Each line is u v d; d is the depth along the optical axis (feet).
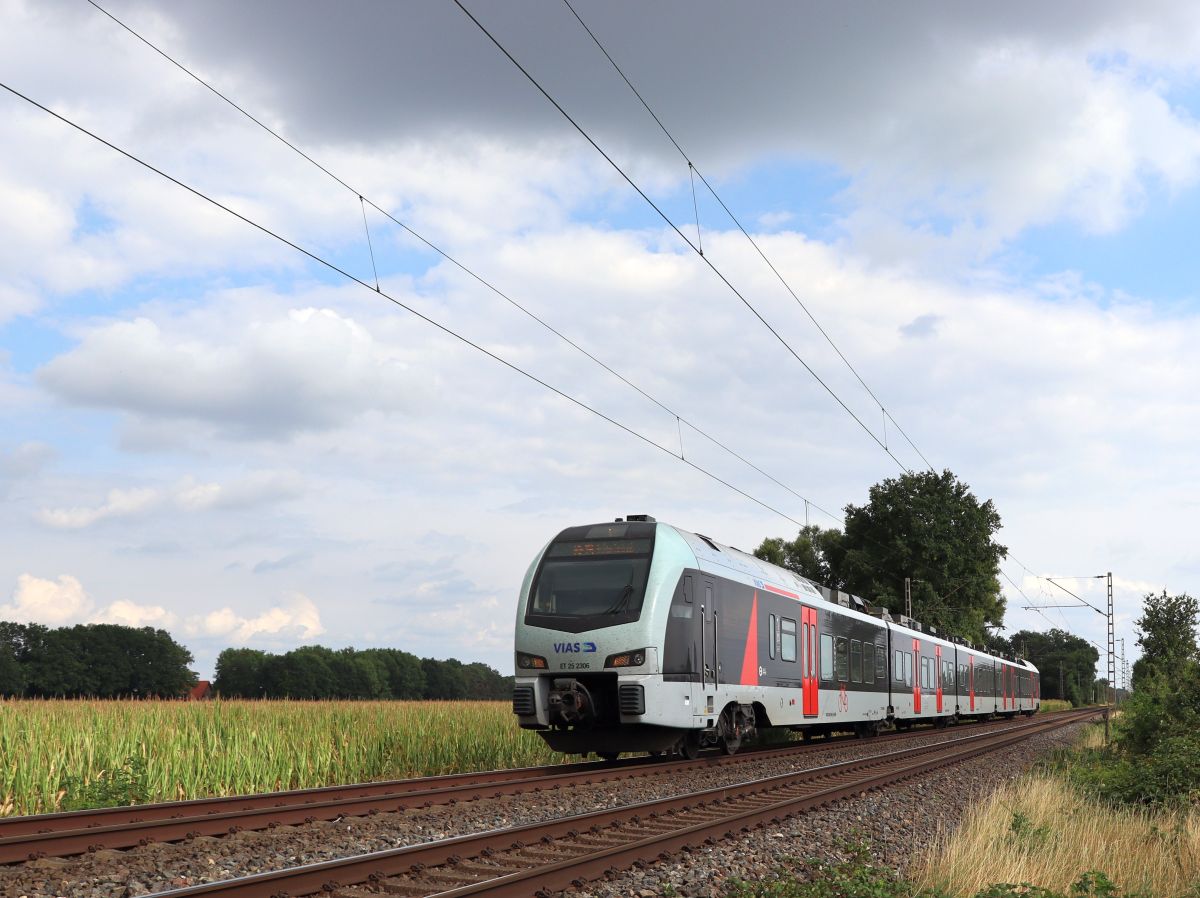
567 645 57.36
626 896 26.37
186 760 46.19
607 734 58.54
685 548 61.87
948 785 57.11
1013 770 71.26
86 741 45.16
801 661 79.46
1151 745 72.38
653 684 56.34
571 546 61.26
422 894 24.73
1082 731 128.36
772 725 72.74
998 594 232.32
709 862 30.89
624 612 57.36
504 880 24.45
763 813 38.81
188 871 27.37
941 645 135.44
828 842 36.09
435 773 61.00
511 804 41.24
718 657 63.72
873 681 100.27
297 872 24.30
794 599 79.25
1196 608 174.70
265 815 34.09
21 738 45.21
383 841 32.22
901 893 28.35
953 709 141.08
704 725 61.05
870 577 218.38
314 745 55.67
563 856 29.89
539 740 72.23
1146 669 171.63
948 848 33.65
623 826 35.76
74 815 32.65
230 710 61.16
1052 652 503.61
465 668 319.68
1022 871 30.73
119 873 26.76
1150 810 47.62
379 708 74.79
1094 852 35.14
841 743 91.81
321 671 257.14
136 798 41.91
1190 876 33.32
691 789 49.19
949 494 217.97
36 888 25.05
